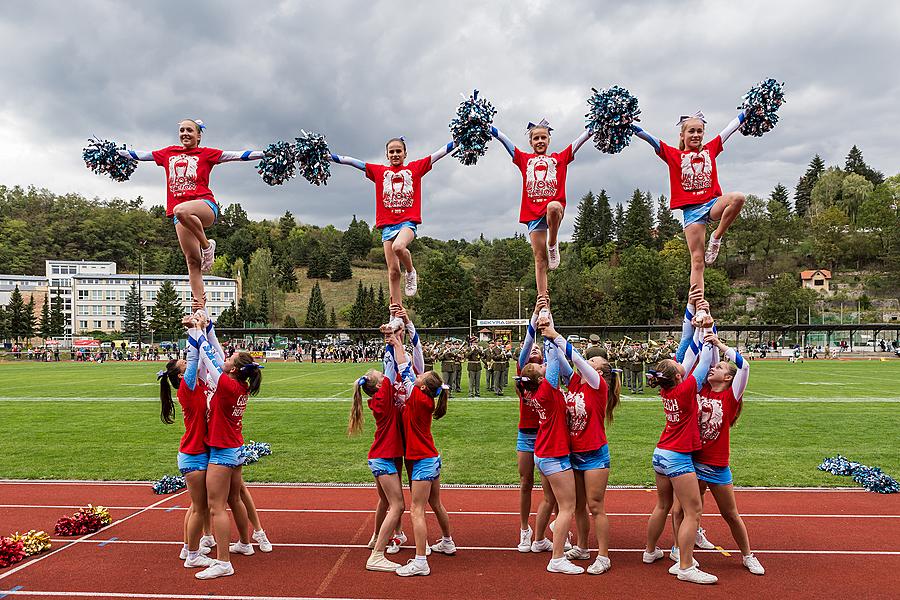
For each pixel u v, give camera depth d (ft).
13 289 301.84
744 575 20.85
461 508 29.76
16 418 56.80
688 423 20.48
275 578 20.84
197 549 21.75
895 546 23.93
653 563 22.15
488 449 42.34
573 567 20.94
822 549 23.61
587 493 21.38
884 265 342.23
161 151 24.20
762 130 23.32
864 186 388.57
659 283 264.52
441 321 269.44
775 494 31.60
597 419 21.25
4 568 21.81
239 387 21.45
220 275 401.08
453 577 20.80
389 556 23.41
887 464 37.50
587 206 401.29
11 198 481.05
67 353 214.48
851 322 270.67
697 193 22.40
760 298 308.40
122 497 31.68
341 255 431.02
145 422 54.49
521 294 267.18
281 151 23.52
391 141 23.71
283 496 31.89
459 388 80.69
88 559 22.75
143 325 286.05
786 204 440.04
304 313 362.94
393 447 21.86
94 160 23.88
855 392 77.15
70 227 439.63
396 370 22.00
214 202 23.59
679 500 20.45
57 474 36.29
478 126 22.77
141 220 459.32
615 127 22.22
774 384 88.58
